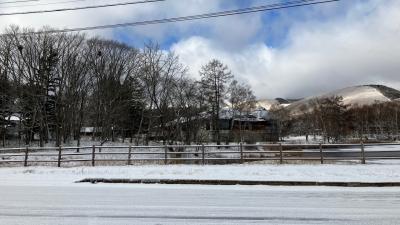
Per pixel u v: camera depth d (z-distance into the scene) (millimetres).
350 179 14836
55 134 58031
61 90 54094
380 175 15844
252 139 68562
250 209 9969
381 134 105000
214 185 14703
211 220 8781
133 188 13914
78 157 33875
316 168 18672
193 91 56750
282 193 12570
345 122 99562
